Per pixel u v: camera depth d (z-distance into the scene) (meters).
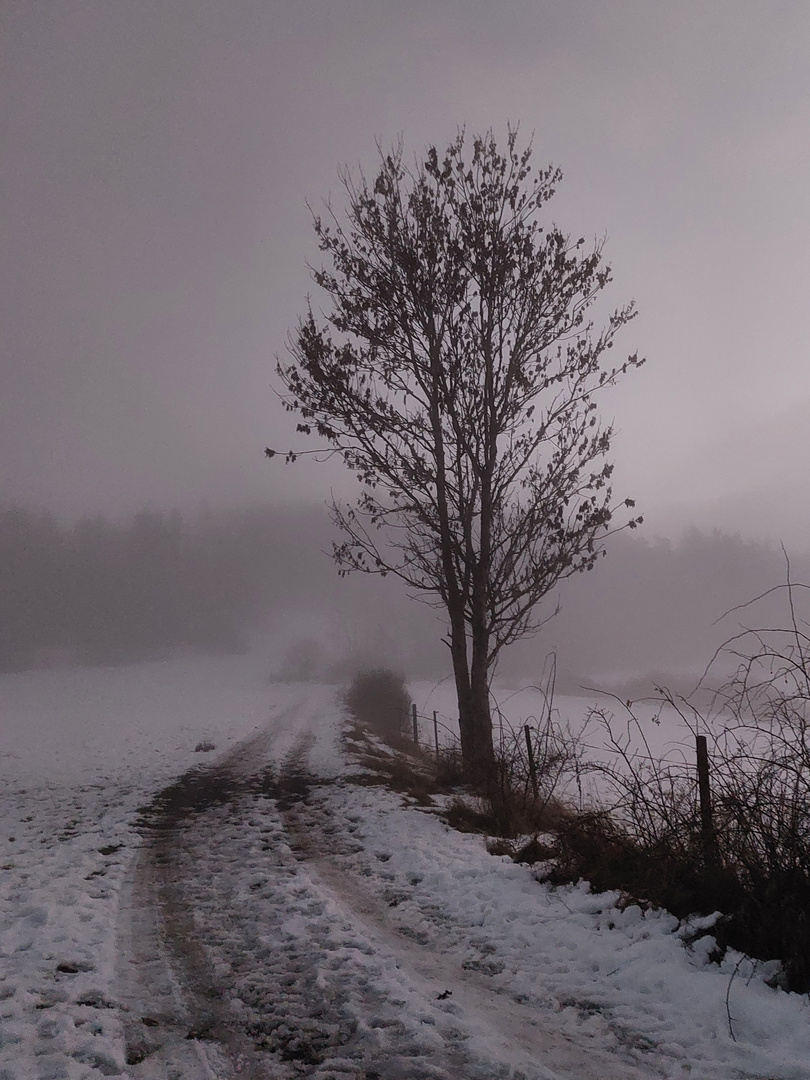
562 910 5.70
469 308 13.27
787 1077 3.30
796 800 4.82
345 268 13.82
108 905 6.22
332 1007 4.16
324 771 14.46
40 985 4.48
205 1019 4.06
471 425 13.22
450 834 8.59
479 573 13.13
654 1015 4.00
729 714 7.25
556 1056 3.56
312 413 13.46
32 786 13.12
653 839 6.01
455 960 4.88
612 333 13.20
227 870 7.36
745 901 4.81
